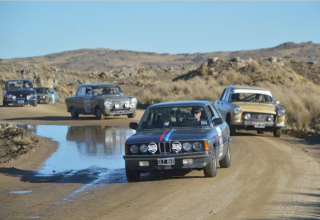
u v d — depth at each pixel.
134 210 11.77
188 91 60.72
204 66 81.69
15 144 24.23
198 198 12.77
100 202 12.80
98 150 22.83
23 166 19.06
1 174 17.45
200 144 14.60
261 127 27.41
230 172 16.44
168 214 11.27
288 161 18.55
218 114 18.16
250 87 30.48
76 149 23.27
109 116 42.16
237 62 80.94
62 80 95.38
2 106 55.50
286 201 12.21
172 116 16.30
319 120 32.03
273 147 22.80
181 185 14.54
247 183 14.54
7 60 102.88
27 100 54.50
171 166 14.60
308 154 20.39
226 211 11.36
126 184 15.19
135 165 14.87
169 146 14.66
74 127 33.75
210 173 15.29
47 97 62.66
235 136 27.91
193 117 16.16
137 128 16.39
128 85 91.06
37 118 41.53
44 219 11.29
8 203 13.05
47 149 23.36
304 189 13.57
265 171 16.48
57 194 14.03
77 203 12.81
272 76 68.94
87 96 40.00
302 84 63.88
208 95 51.50
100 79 103.50
